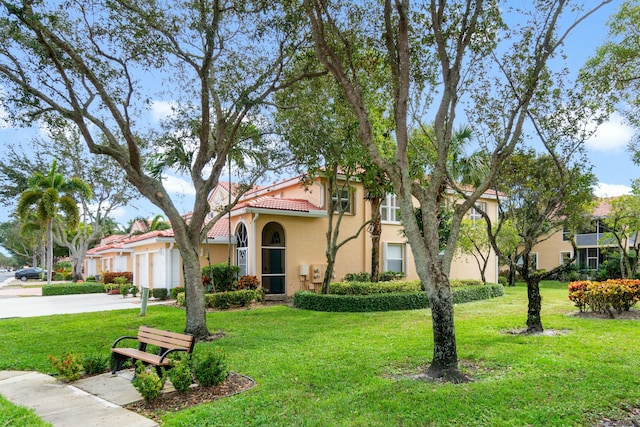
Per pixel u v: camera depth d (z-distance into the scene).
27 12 7.73
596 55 9.45
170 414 5.20
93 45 9.27
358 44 8.53
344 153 12.16
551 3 7.30
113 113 9.34
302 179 13.50
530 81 7.73
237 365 7.35
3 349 9.24
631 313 12.45
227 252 20.62
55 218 32.59
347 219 19.92
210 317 13.02
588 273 27.23
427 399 5.43
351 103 7.14
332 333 10.00
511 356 7.50
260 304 16.22
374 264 17.00
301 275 18.56
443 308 6.57
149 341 7.15
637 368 6.72
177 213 10.05
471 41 7.79
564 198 9.12
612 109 8.78
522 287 23.94
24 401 5.88
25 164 28.78
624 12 9.41
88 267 45.09
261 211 17.33
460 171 17.36
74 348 9.13
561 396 5.47
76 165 29.25
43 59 8.71
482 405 5.20
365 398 5.54
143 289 13.99
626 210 16.14
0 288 35.06
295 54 10.44
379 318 12.30
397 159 6.80
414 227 6.72
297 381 6.35
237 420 4.91
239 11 9.09
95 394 6.18
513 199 9.80
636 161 11.09
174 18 9.08
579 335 9.27
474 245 19.05
